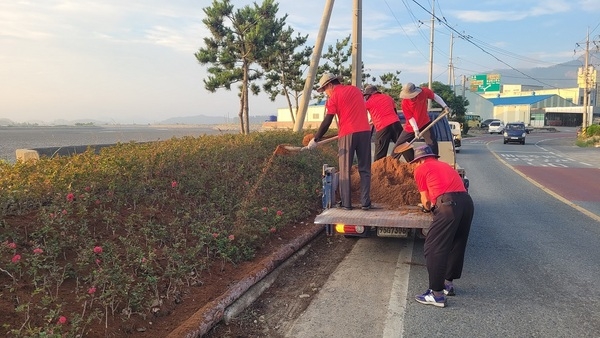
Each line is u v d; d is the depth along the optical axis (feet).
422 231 19.39
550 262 20.47
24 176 19.06
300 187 29.45
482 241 24.14
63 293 12.92
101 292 13.35
